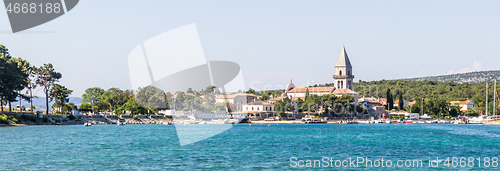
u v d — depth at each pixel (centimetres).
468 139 11581
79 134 11906
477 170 5816
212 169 5638
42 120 17012
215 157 6788
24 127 14750
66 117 18512
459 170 5806
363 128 18338
